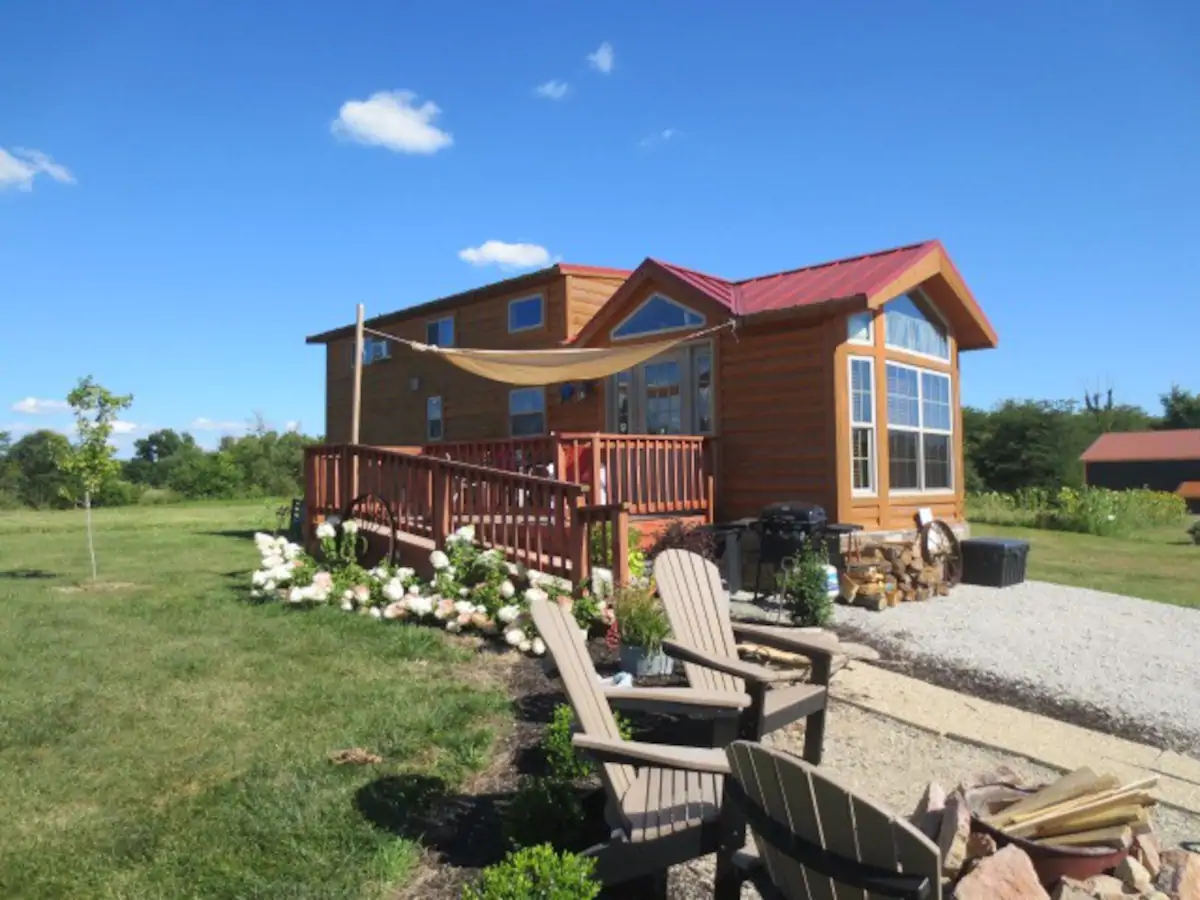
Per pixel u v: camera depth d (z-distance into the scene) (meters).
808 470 10.70
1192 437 46.66
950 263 12.09
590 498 9.58
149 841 3.61
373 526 9.89
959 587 11.02
